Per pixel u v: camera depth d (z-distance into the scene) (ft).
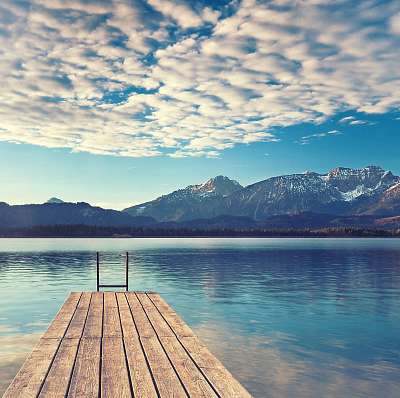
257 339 69.46
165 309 56.08
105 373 29.01
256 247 507.30
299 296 116.78
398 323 82.28
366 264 240.12
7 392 25.26
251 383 50.29
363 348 64.59
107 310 55.11
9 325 78.64
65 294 119.75
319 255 333.62
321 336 71.87
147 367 30.40
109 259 282.77
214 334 72.84
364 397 46.39
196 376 28.35
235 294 120.06
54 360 32.04
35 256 319.27
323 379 51.70
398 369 55.42
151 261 262.67
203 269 203.72
